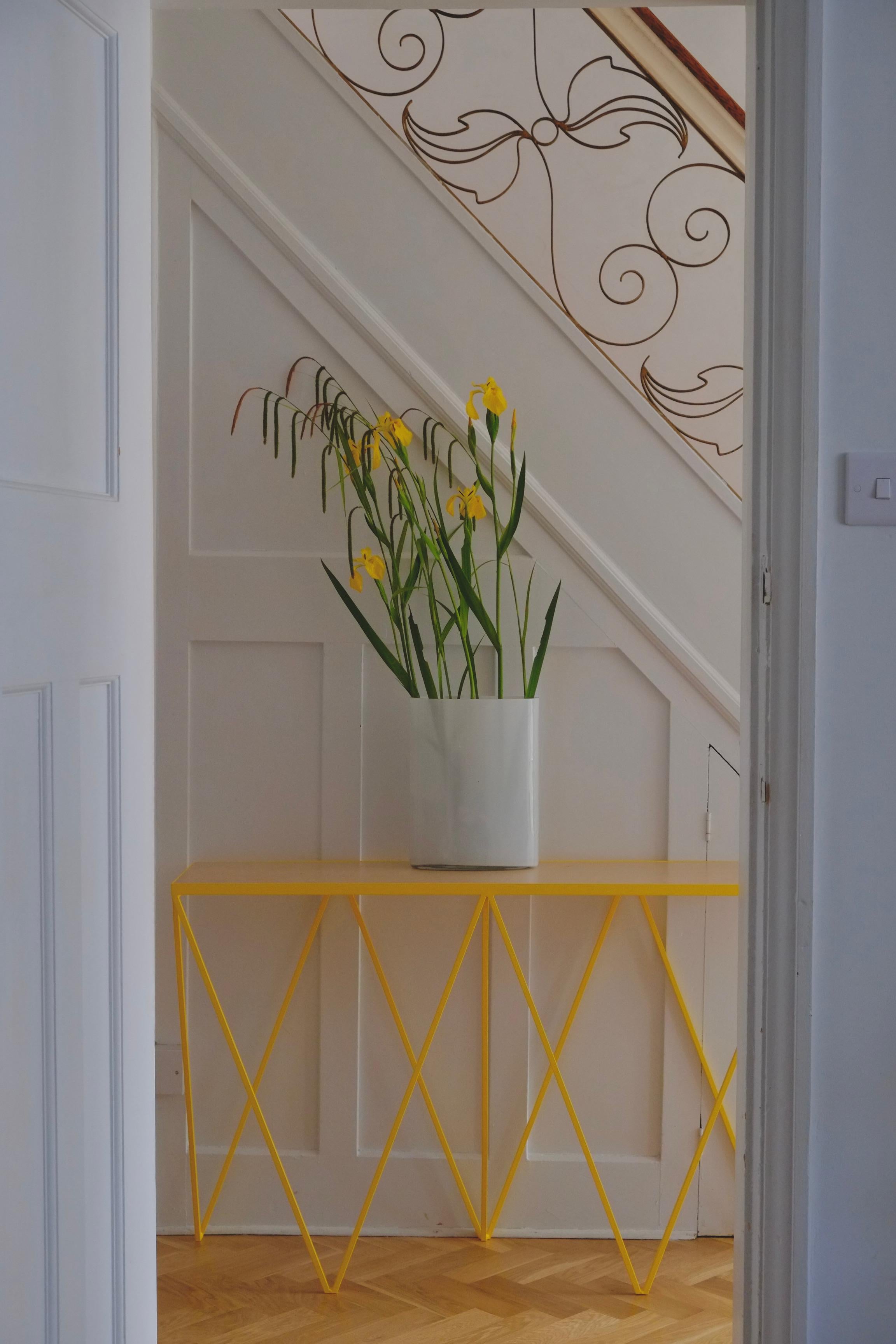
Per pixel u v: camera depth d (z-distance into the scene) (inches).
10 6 47.3
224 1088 98.9
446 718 92.6
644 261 101.0
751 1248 61.2
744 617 62.9
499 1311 85.0
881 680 59.9
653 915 99.3
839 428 59.8
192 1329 81.8
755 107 60.9
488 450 99.0
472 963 99.1
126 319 57.5
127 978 57.4
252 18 97.9
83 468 53.9
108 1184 55.9
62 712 50.9
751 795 61.4
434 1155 98.7
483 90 100.0
